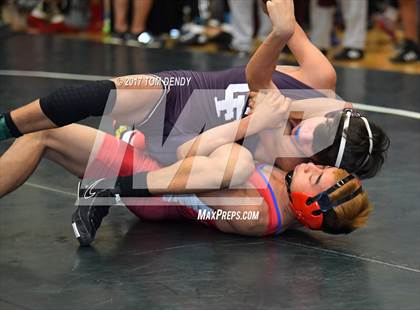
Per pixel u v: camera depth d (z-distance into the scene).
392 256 5.20
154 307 4.44
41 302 4.50
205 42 14.80
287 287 4.71
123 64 12.24
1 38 14.66
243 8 13.25
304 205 5.29
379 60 13.11
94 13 16.97
